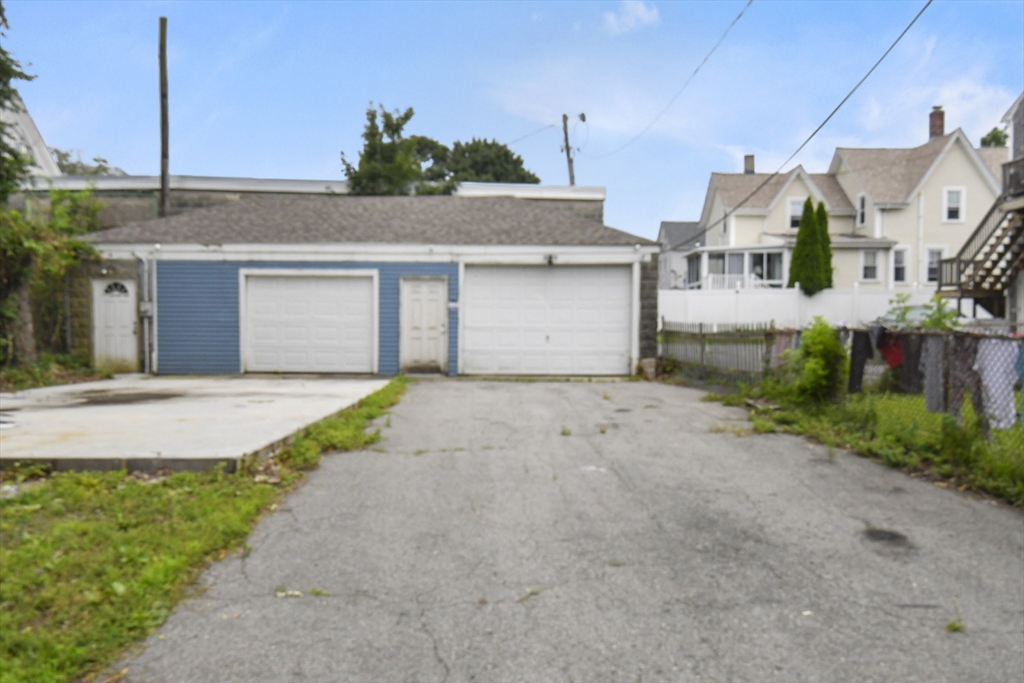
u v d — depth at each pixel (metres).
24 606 3.77
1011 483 6.16
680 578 4.43
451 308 16.61
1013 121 23.81
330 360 16.64
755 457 7.54
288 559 4.68
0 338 13.45
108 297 16.39
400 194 25.22
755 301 29.56
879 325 8.87
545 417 10.12
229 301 16.48
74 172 48.03
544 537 5.13
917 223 36.28
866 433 8.18
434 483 6.47
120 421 8.68
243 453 6.55
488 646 3.60
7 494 5.71
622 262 16.56
